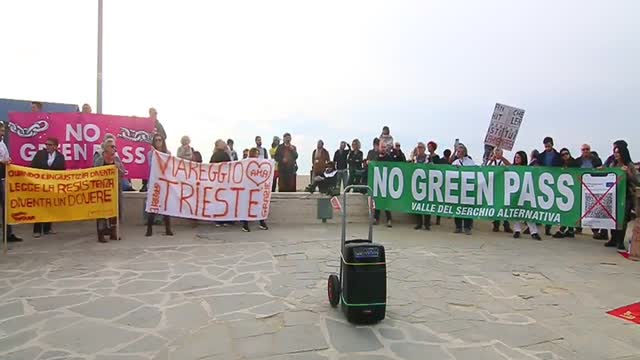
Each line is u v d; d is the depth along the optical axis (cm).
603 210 816
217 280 562
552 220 871
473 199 935
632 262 687
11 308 455
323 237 854
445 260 687
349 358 355
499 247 794
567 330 420
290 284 549
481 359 358
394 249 762
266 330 409
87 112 969
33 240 790
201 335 396
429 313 459
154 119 999
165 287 530
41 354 354
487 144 1048
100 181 781
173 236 846
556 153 917
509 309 475
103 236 784
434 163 1010
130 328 409
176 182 880
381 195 1012
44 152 812
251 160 937
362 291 419
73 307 460
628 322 443
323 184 1109
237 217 923
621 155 806
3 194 781
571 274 614
